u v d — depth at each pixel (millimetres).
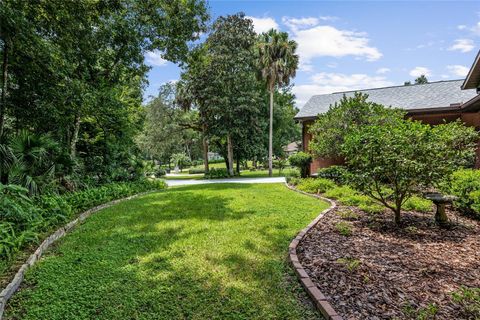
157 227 4527
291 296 2389
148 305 2285
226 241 3750
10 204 3859
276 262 3055
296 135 29688
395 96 13352
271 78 18016
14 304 2305
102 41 8133
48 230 4160
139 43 8758
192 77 18547
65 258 3244
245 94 18969
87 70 8156
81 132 9992
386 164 4082
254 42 19656
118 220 5035
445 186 4949
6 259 3053
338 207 5688
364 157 4359
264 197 7297
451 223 4332
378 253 3180
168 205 6441
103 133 10188
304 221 4688
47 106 6699
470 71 7352
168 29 8672
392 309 2072
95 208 6082
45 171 6176
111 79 9234
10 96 6672
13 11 4902
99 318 2123
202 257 3217
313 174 12102
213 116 19688
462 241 3561
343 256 3090
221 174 20109
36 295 2428
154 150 22188
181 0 8406
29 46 5562
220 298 2367
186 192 8719
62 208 5023
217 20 18828
